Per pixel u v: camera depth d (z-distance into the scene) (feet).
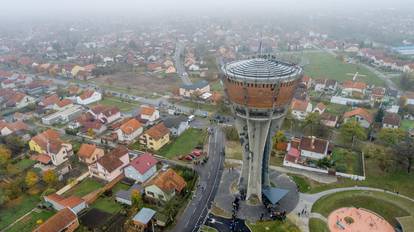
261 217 265.95
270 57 304.91
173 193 289.74
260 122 264.52
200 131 424.05
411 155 312.29
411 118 459.32
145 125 439.22
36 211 276.82
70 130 423.64
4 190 292.81
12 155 367.45
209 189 304.09
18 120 460.96
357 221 265.54
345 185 307.58
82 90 590.96
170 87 627.87
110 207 280.10
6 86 614.75
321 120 429.79
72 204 269.64
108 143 398.21
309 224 258.78
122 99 560.20
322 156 341.82
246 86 241.35
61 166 345.51
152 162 328.08
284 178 319.88
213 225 259.19
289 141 379.35
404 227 253.65
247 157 290.35
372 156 345.72
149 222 255.09
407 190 297.53
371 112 480.23
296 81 248.52
